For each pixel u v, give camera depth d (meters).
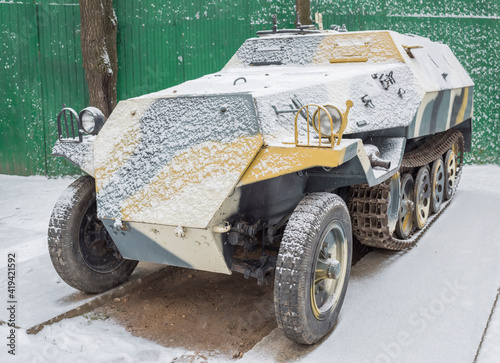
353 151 3.41
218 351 3.64
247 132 3.49
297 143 3.32
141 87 9.79
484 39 10.28
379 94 4.93
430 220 6.47
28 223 7.02
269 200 3.83
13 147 10.09
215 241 3.52
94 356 3.49
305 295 3.31
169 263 3.96
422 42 6.76
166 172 3.64
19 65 9.78
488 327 3.74
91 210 4.40
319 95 4.25
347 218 3.84
